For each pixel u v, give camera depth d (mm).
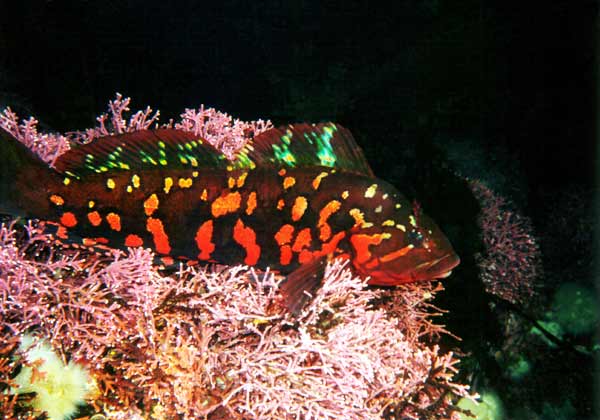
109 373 414
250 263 447
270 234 435
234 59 1081
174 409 396
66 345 404
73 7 933
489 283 933
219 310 412
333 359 414
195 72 1068
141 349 403
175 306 434
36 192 396
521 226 991
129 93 1015
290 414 418
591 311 1013
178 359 398
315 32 1099
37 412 388
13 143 390
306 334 411
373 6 1092
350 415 417
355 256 446
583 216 1091
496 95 1156
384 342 487
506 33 1119
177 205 416
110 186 406
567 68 1144
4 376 380
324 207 433
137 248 417
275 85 1108
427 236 443
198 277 432
